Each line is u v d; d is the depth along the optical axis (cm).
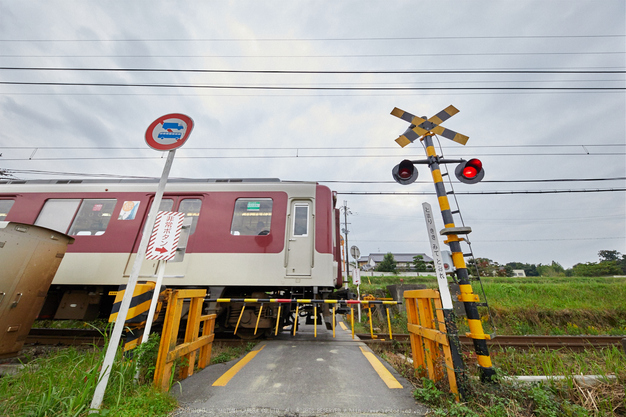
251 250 520
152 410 212
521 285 1232
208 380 295
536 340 608
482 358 269
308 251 520
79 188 586
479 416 215
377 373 328
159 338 292
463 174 334
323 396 256
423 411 230
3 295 336
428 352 287
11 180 610
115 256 532
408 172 349
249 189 564
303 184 568
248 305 535
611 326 883
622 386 272
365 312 955
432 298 285
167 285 511
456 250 298
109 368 217
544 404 233
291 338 565
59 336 550
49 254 392
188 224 308
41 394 216
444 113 351
